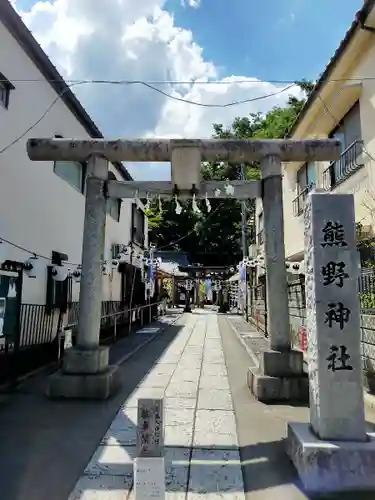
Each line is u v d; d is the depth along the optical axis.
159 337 14.95
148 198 7.40
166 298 32.66
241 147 7.09
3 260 7.07
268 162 7.08
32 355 8.45
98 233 7.02
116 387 7.14
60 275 10.12
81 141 7.10
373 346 6.51
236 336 15.35
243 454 4.49
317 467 3.73
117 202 16.72
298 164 13.41
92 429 5.21
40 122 9.50
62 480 3.88
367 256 8.13
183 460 4.33
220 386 7.54
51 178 10.38
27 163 9.01
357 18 7.50
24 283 8.87
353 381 4.00
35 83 9.23
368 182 8.44
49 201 10.23
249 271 22.14
